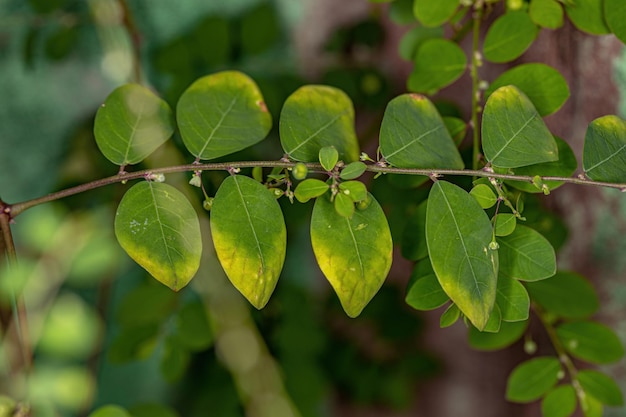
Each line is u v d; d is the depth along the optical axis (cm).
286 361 62
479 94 48
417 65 47
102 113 41
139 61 56
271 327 62
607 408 56
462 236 39
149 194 39
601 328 48
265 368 57
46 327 47
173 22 62
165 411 50
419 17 46
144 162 54
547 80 44
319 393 62
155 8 62
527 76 44
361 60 61
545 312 48
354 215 39
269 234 39
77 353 47
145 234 39
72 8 60
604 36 50
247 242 39
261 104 41
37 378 47
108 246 51
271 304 62
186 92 41
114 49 57
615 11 44
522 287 41
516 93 40
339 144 41
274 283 39
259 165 40
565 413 47
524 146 40
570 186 53
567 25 51
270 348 62
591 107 51
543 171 42
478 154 46
